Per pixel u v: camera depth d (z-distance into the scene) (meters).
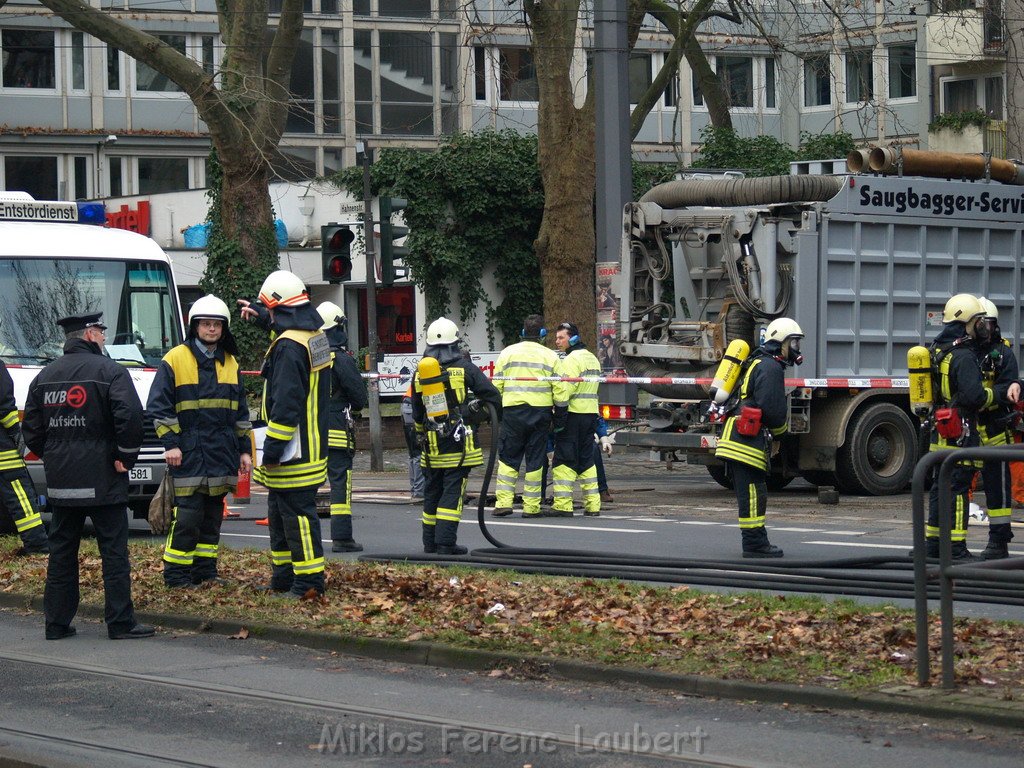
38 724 16.53
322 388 23.45
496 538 32.75
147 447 33.81
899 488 42.78
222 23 64.38
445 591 23.38
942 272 43.88
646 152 116.88
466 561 27.81
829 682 16.73
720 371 28.41
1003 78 95.06
